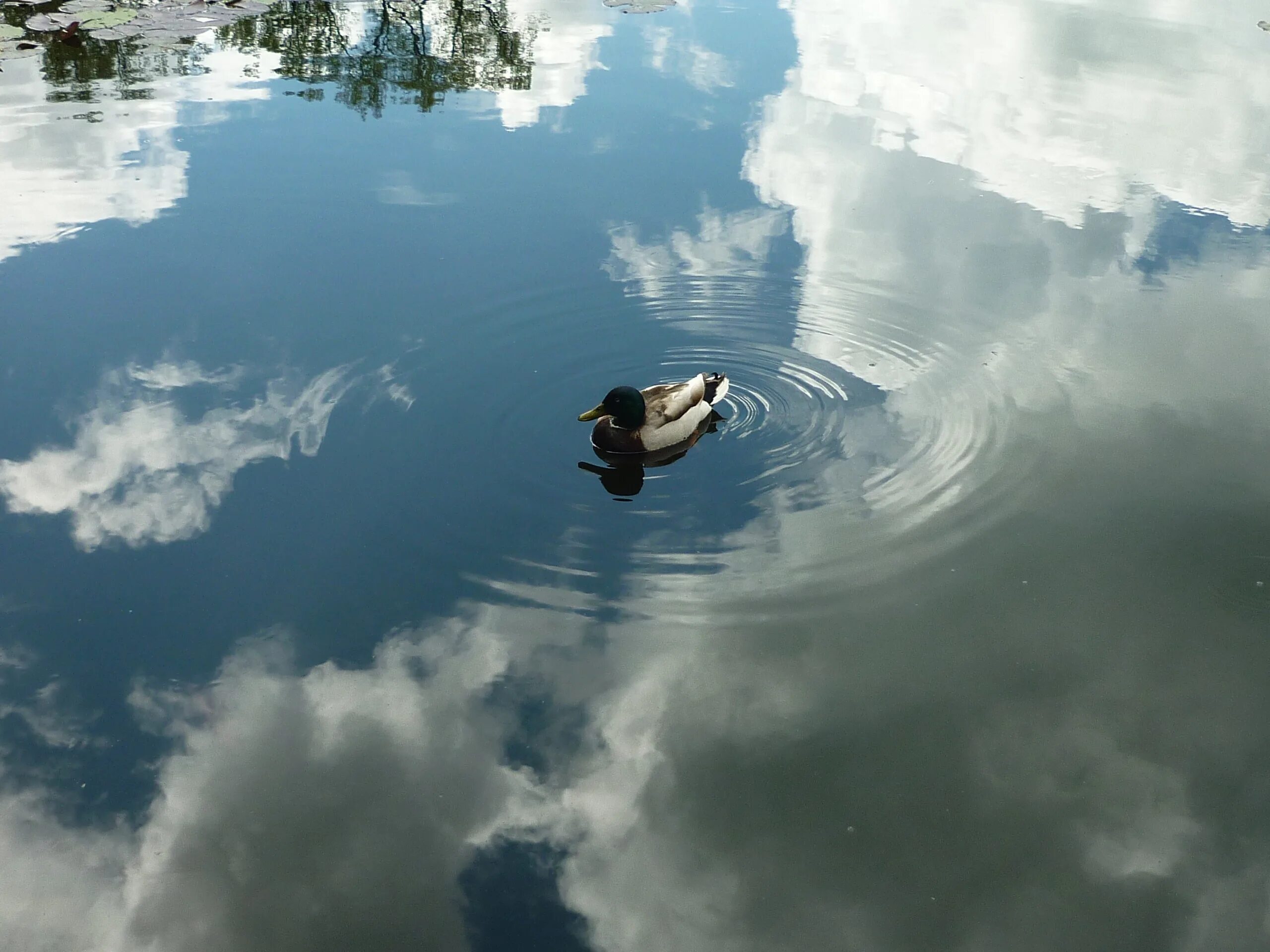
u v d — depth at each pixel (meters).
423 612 4.29
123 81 7.58
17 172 6.39
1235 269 5.80
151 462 4.75
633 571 4.41
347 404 5.01
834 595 4.34
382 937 3.63
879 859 3.76
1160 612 4.28
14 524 4.52
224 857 3.77
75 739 3.98
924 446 4.88
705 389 5.03
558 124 7.02
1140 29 9.08
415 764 3.94
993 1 9.99
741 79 7.68
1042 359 5.26
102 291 5.52
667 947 3.61
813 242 5.96
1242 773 3.91
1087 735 3.99
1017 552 4.46
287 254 5.79
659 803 3.86
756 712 4.05
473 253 5.82
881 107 7.30
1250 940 3.61
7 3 9.17
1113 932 3.62
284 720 4.03
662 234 5.98
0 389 5.02
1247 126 7.09
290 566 4.41
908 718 4.03
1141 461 4.78
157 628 4.24
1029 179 6.49
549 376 5.18
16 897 3.69
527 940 3.62
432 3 9.62
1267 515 4.57
